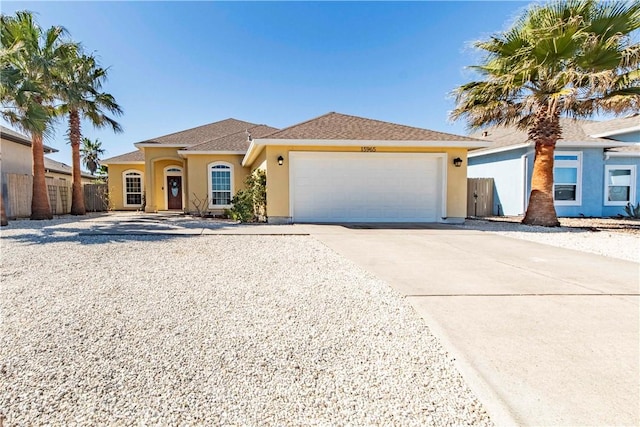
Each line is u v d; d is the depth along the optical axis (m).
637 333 3.25
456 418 2.15
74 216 17.55
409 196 13.46
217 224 12.86
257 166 16.05
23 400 2.31
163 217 17.03
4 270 5.71
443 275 5.41
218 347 3.08
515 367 2.67
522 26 10.88
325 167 13.12
